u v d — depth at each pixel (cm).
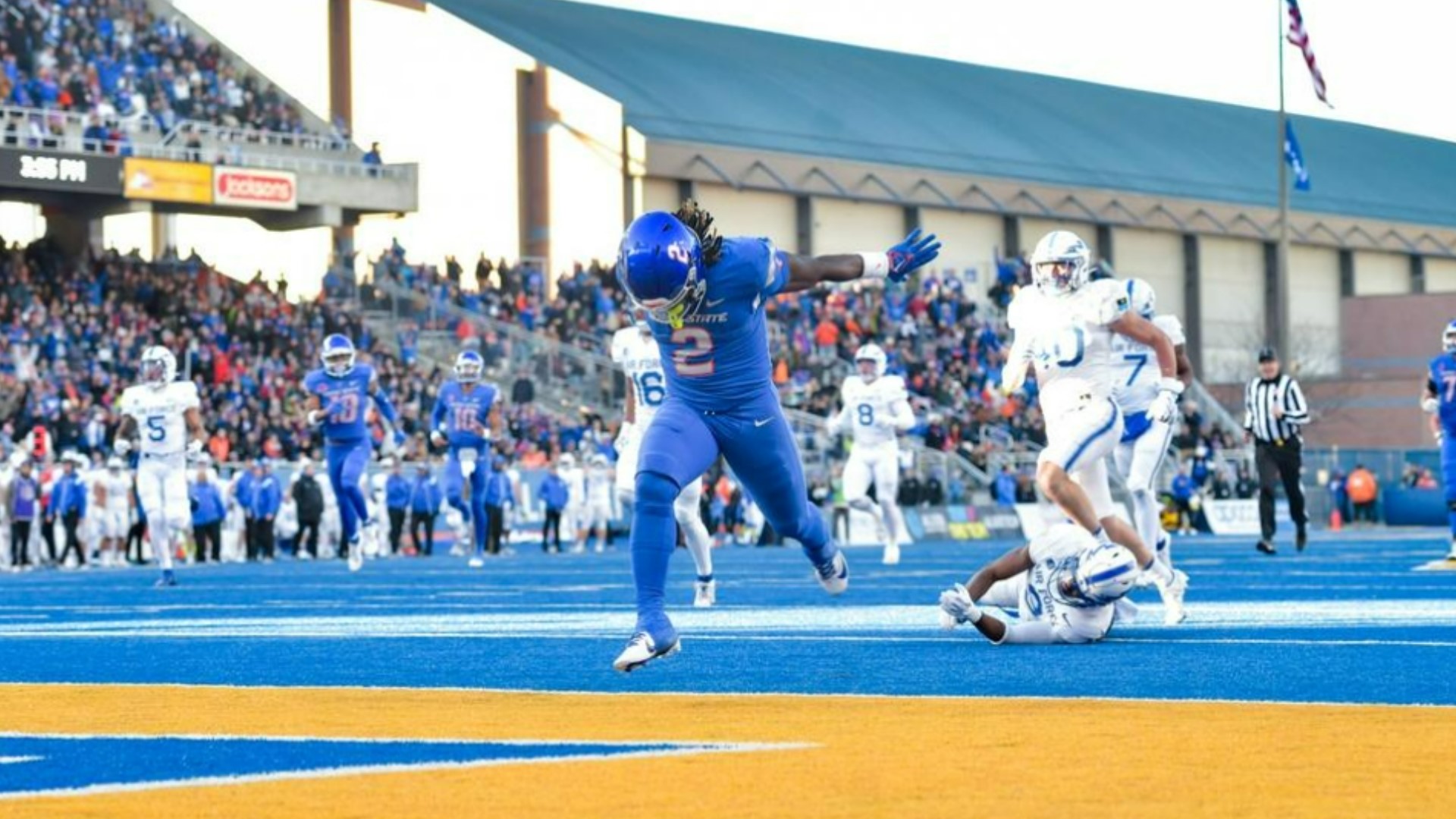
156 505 4559
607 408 9238
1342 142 16538
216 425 7888
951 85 13800
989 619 2155
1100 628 2150
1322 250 14638
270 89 9450
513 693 1711
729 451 1938
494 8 11644
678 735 1407
